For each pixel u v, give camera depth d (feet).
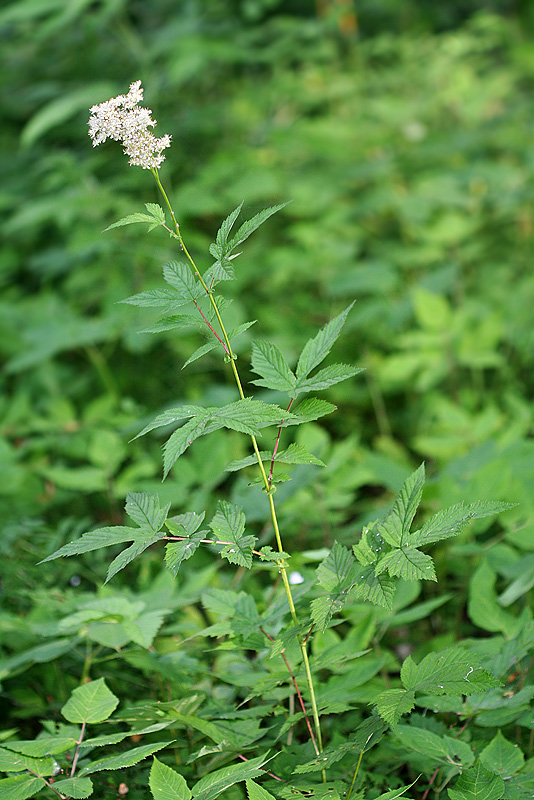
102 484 8.56
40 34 12.73
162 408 10.72
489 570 6.17
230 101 14.73
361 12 17.26
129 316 11.06
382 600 3.98
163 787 4.17
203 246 11.34
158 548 8.46
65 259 12.69
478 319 12.46
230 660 6.07
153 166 4.00
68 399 11.78
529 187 13.25
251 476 9.56
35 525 7.52
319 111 15.88
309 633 4.50
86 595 6.59
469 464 7.93
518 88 16.70
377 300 11.60
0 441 9.59
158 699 6.13
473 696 5.16
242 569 7.32
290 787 4.38
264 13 16.71
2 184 14.44
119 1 12.80
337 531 7.90
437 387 11.91
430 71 15.39
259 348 4.51
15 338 12.30
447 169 14.42
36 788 4.25
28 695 6.21
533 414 9.09
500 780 4.18
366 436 11.27
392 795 4.07
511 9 17.99
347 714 5.91
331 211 13.25
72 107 11.07
